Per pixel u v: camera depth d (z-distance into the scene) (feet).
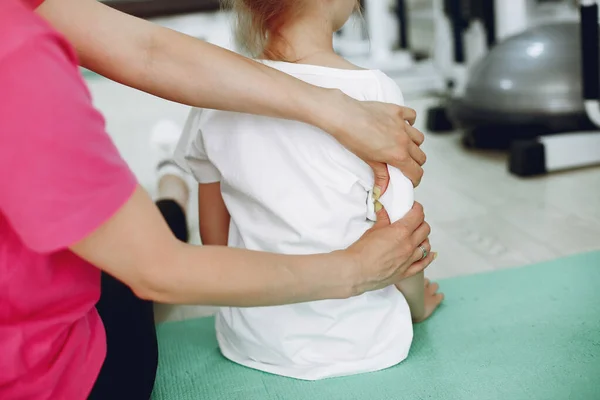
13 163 1.82
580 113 6.40
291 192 3.04
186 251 2.21
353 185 3.04
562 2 11.56
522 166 6.32
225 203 3.31
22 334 2.15
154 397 3.18
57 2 2.59
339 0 3.23
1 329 2.11
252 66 2.72
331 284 2.49
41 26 1.96
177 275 2.17
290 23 3.19
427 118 8.38
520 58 6.77
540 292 3.99
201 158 3.41
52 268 2.18
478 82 7.02
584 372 3.07
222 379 3.30
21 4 1.99
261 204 3.08
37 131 1.82
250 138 3.06
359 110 2.81
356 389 3.08
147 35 2.66
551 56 6.67
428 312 3.80
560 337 3.42
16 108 1.81
